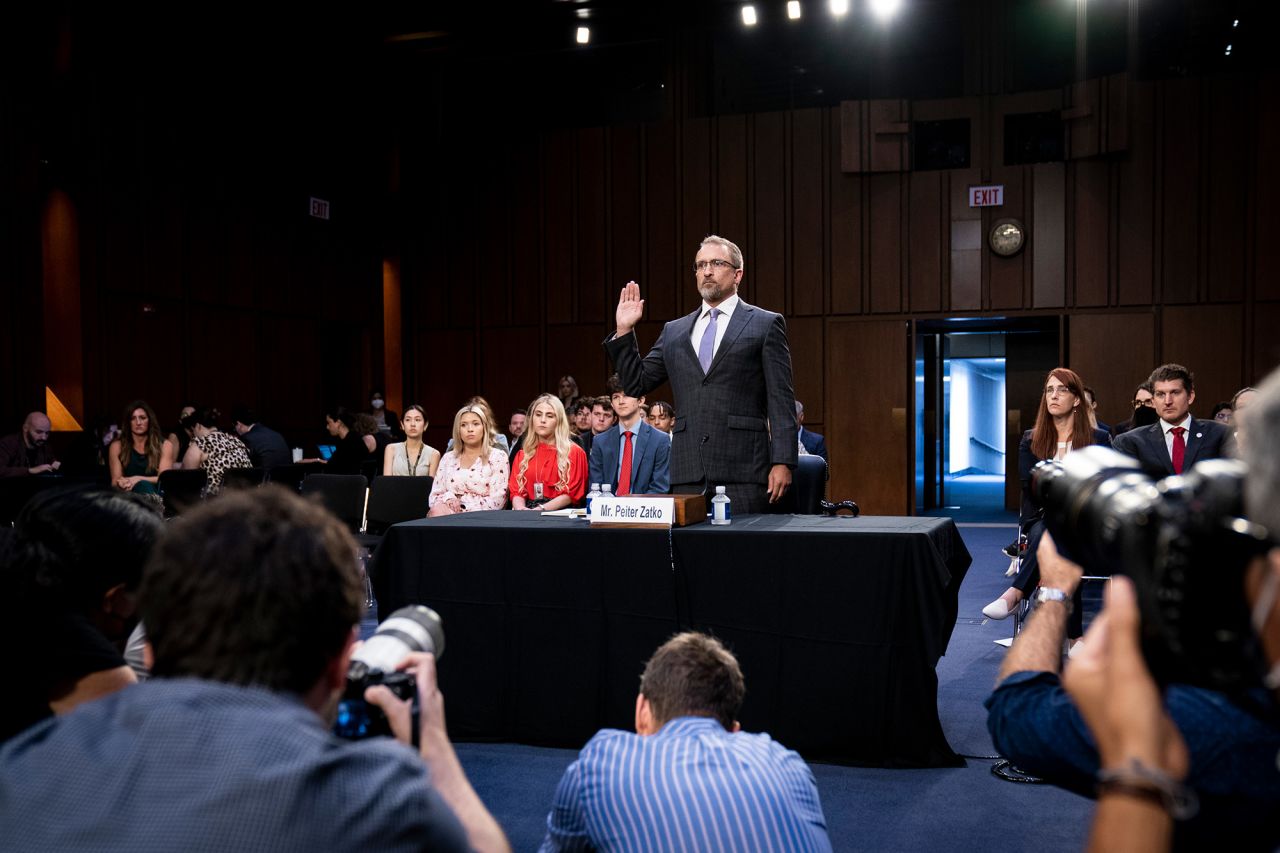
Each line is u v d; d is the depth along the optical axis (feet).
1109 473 2.49
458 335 39.91
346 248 38.83
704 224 36.70
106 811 2.06
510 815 8.73
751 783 4.61
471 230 39.68
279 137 35.58
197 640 2.36
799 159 35.70
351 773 2.21
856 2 35.35
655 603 10.00
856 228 35.14
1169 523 2.04
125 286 29.32
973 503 40.52
